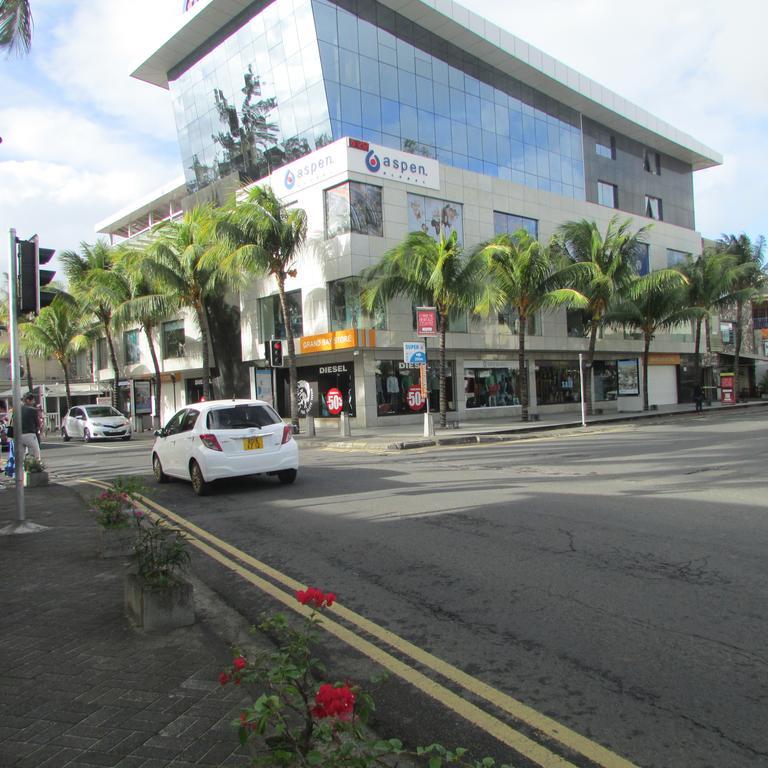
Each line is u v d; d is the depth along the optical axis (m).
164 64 34.50
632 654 3.76
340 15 26.98
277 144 28.77
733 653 3.71
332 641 4.19
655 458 12.56
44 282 8.26
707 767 2.66
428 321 19.39
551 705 3.23
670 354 39.50
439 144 30.14
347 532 7.30
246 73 29.98
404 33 29.16
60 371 54.00
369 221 24.52
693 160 46.19
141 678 3.62
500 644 4.01
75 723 3.10
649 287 28.42
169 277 25.98
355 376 24.62
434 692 3.43
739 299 34.22
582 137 37.91
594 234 26.77
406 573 5.61
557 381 32.53
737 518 7.02
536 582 5.15
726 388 35.22
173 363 34.59
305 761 2.00
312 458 16.14
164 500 10.33
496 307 23.56
